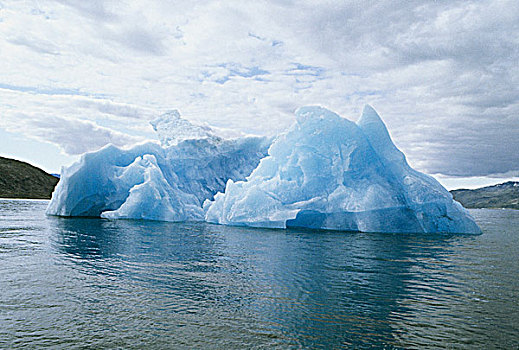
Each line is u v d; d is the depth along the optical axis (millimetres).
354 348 3711
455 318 4617
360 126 17406
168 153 22156
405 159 16984
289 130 17859
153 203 18547
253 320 4418
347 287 5988
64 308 4652
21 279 5973
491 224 26625
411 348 3734
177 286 5828
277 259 8414
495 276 7039
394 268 7660
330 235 13773
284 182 16672
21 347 3553
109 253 8578
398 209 15391
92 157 18531
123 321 4277
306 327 4230
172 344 3701
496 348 3770
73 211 19188
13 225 14625
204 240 11539
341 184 15930
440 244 11938
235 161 24656
